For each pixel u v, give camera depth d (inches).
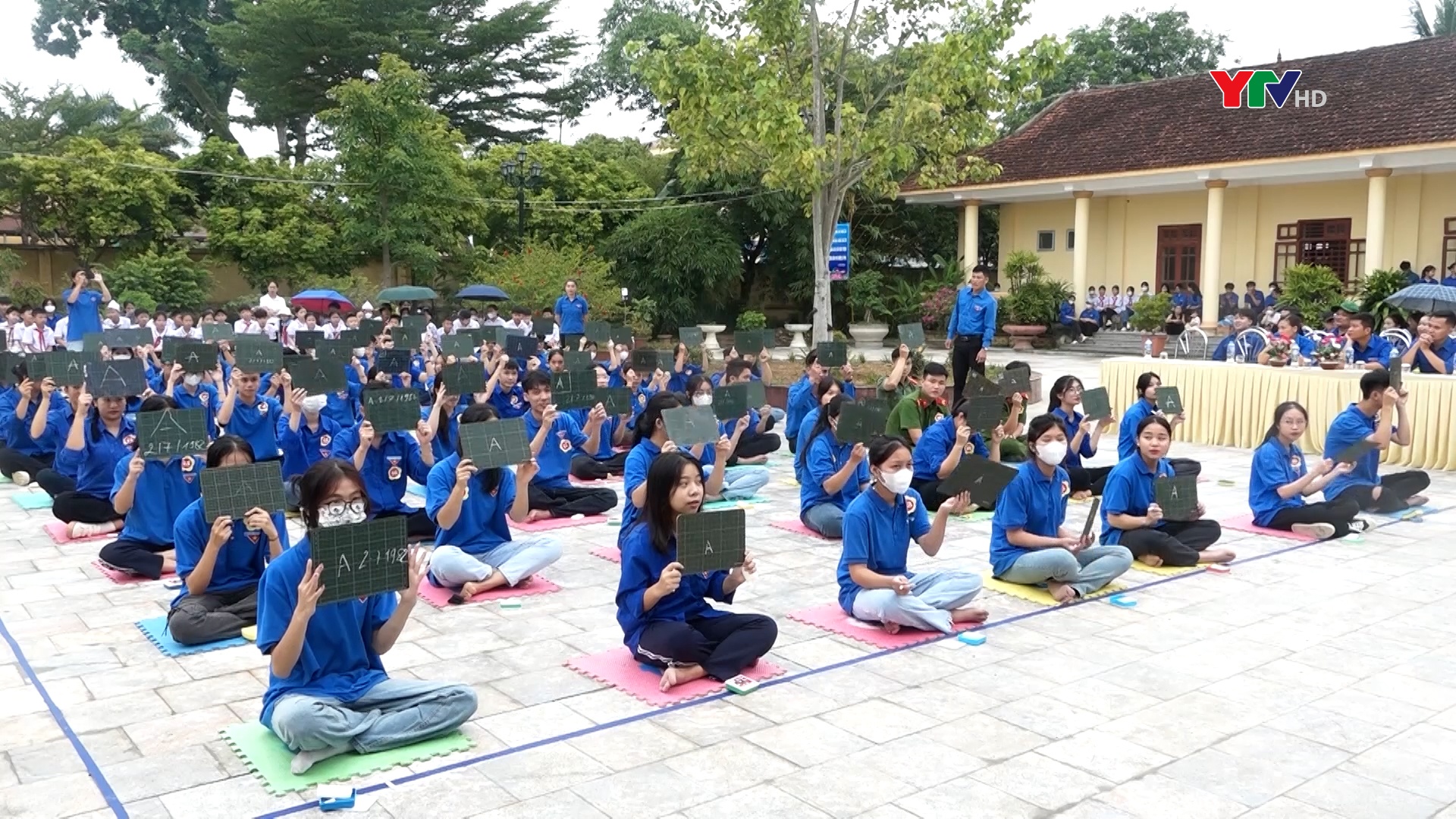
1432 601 273.7
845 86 711.7
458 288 1141.7
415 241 1038.4
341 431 343.6
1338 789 169.8
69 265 1101.1
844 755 181.8
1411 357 494.6
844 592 251.0
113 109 1311.5
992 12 590.6
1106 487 306.8
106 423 335.0
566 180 1256.2
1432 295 571.8
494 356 573.0
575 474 434.3
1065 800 165.9
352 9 1275.8
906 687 213.2
